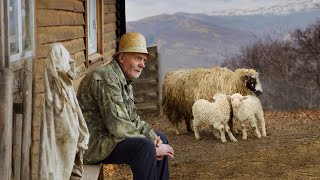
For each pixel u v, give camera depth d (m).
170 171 6.92
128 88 4.11
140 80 12.23
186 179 6.52
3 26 2.71
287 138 8.80
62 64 2.88
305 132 9.35
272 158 7.39
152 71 12.22
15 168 2.88
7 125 2.63
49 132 2.81
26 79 2.98
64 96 2.87
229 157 7.56
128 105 4.02
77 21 6.05
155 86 12.23
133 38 4.02
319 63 24.52
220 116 8.59
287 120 11.05
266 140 8.66
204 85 9.09
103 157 3.85
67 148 2.89
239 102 8.56
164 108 9.69
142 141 3.76
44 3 4.39
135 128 3.81
